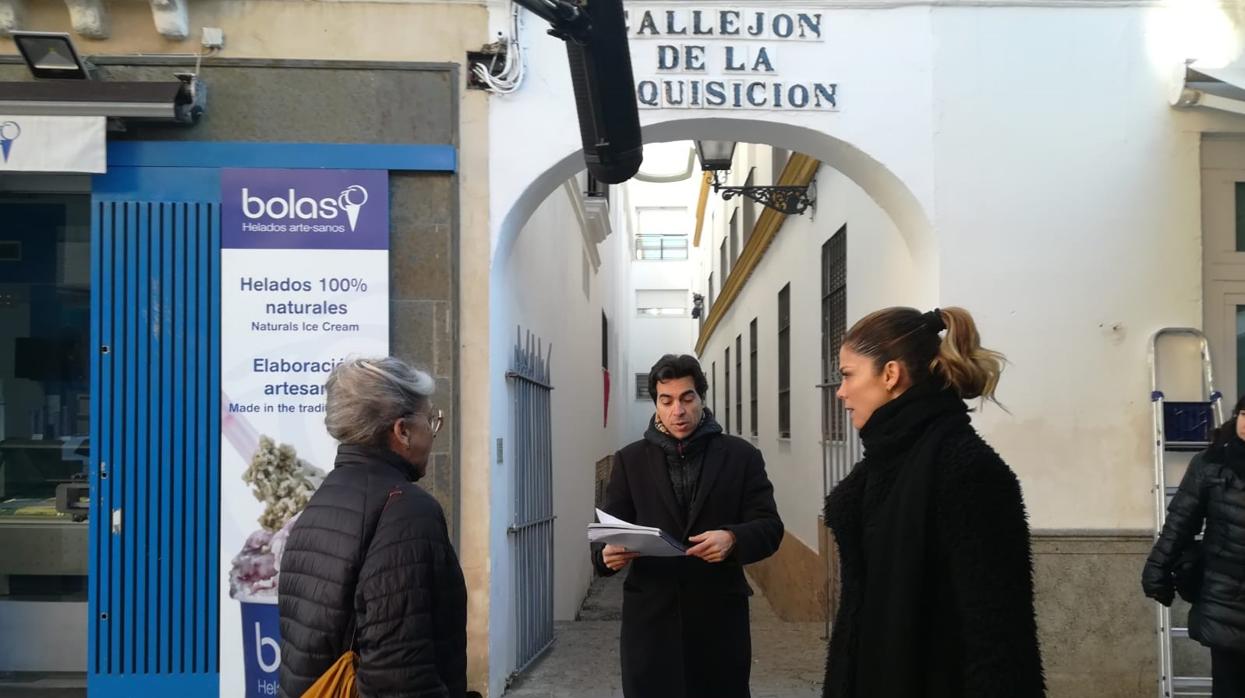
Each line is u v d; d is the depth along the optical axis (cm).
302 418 447
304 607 203
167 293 446
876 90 470
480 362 461
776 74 470
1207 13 468
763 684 521
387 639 193
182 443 444
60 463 505
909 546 187
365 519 204
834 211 744
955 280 466
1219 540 334
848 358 211
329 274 451
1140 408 466
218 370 446
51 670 496
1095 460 464
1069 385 466
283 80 457
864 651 192
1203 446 454
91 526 440
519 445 531
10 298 509
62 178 479
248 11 457
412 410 222
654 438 329
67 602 499
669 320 3419
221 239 449
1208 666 464
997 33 470
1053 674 460
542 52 465
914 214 480
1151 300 468
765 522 312
